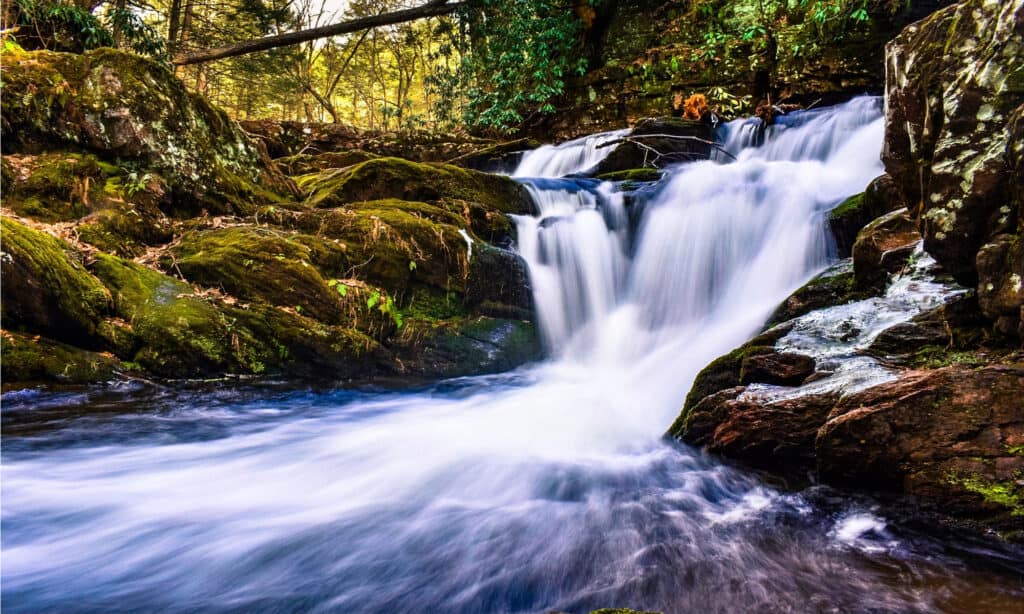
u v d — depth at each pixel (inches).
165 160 232.7
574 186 339.3
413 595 87.9
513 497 122.2
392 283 229.8
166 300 190.7
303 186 313.6
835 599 77.6
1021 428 91.3
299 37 520.1
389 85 1395.2
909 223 156.9
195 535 106.2
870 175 320.5
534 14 573.9
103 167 221.5
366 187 278.4
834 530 98.1
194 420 163.6
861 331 133.8
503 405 190.1
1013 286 98.3
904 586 79.8
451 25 712.4
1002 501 87.9
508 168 504.7
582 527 106.4
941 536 91.4
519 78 579.8
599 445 153.0
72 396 161.8
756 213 265.7
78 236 196.1
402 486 128.6
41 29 346.9
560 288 277.7
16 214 191.5
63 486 123.1
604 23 602.9
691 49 524.4
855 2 406.0
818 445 106.7
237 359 191.2
